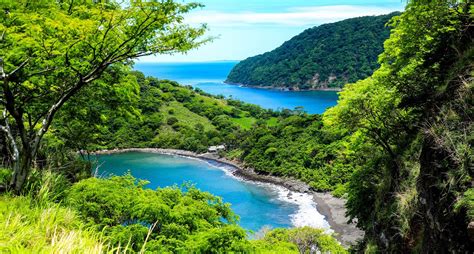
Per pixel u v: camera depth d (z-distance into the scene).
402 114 20.72
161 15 8.67
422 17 16.45
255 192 67.38
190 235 9.80
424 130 12.12
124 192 10.77
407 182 14.66
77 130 14.68
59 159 14.27
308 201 60.94
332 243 33.62
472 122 9.48
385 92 20.02
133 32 9.04
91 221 8.77
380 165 21.81
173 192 12.67
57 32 8.02
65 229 6.86
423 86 16.98
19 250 5.11
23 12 8.35
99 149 107.94
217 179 77.75
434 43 16.67
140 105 130.75
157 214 9.84
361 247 20.95
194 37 9.77
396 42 19.12
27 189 9.02
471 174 8.75
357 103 20.94
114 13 8.32
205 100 158.25
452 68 13.41
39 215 7.08
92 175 15.25
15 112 8.78
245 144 94.19
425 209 11.16
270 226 50.22
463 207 8.45
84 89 11.70
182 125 126.31
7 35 8.34
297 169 74.12
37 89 10.80
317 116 91.19
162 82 167.00
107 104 12.31
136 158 100.94
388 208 16.17
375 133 22.50
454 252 8.55
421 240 11.29
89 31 8.19
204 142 109.81
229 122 134.00
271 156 82.50
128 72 12.58
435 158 10.72
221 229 9.46
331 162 70.56
